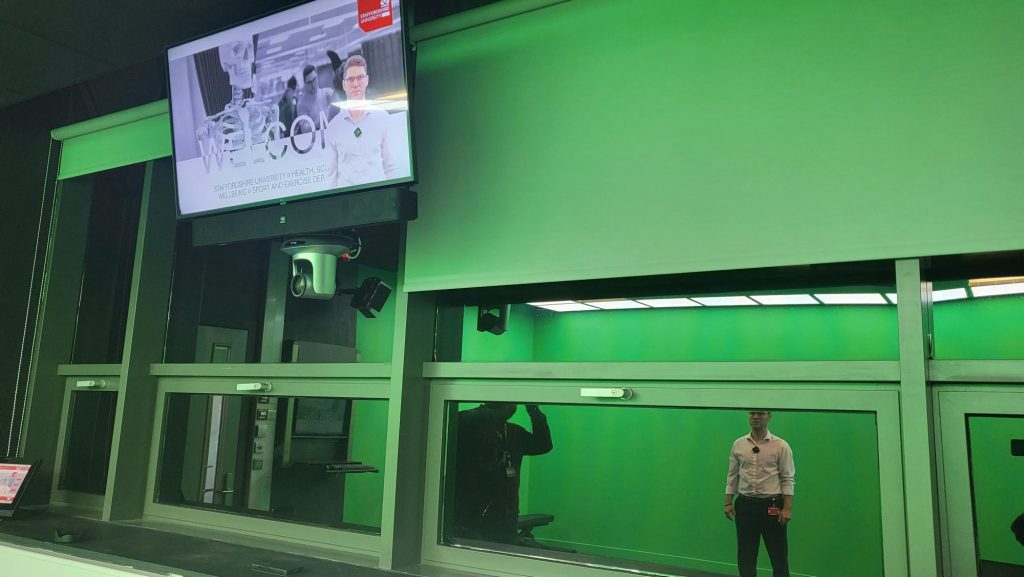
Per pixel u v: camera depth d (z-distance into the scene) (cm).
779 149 185
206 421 296
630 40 210
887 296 179
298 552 248
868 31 178
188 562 231
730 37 195
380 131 218
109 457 321
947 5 170
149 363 314
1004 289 167
